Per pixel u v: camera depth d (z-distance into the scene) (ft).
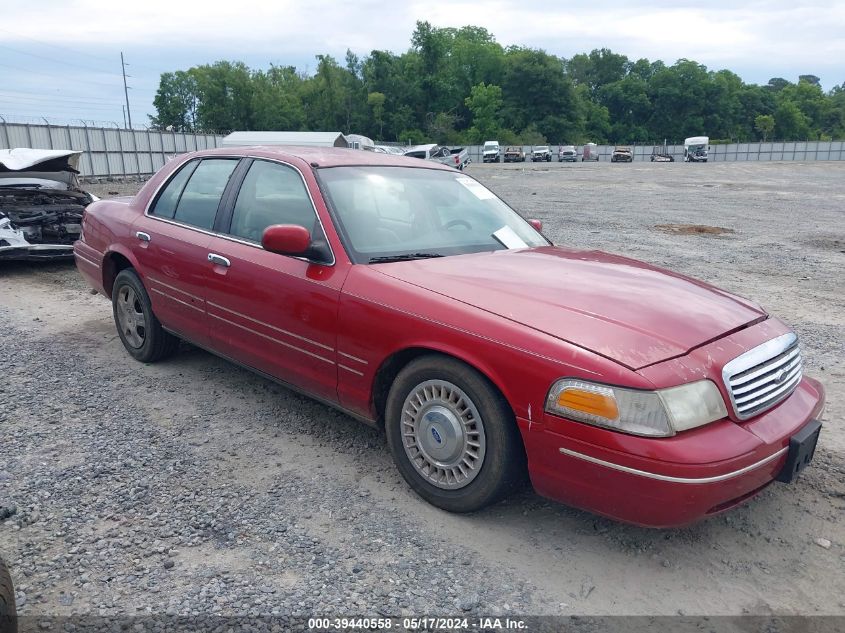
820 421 10.32
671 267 32.24
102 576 9.02
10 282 27.50
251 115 318.45
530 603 8.75
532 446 9.41
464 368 10.05
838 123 481.87
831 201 73.26
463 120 358.64
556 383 9.09
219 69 312.09
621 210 62.03
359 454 12.69
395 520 10.53
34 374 16.47
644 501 8.67
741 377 9.35
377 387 11.50
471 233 13.69
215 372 16.79
